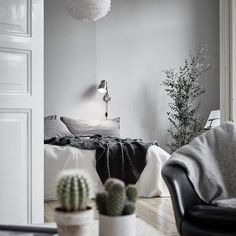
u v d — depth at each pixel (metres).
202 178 2.34
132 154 4.57
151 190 4.53
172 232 3.16
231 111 3.46
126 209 1.17
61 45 6.26
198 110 6.90
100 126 5.88
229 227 1.86
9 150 2.42
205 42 6.98
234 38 3.43
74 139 4.80
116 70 6.53
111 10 6.51
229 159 2.44
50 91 6.21
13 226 1.39
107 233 1.16
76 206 1.07
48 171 4.41
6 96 2.40
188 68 6.88
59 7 6.25
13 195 2.44
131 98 6.60
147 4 6.69
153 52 6.71
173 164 2.30
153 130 6.69
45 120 5.63
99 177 4.45
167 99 6.76
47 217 3.65
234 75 3.44
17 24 2.45
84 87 6.38
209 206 2.04
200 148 2.45
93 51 6.42
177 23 6.84
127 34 6.58
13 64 2.44
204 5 6.98
